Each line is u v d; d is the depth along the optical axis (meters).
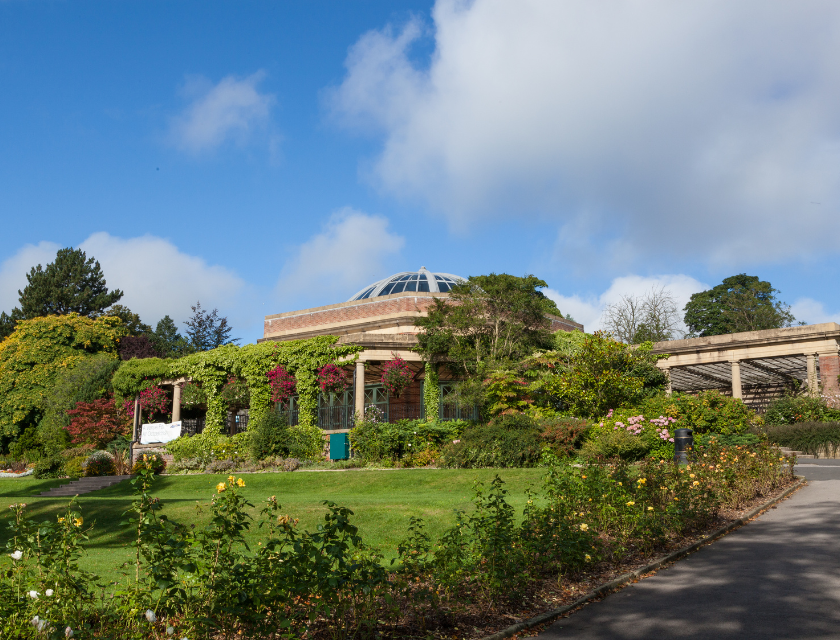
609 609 6.90
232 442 30.16
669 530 10.26
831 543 9.55
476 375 28.67
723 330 56.84
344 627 5.71
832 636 5.72
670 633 6.04
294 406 31.80
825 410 30.83
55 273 65.50
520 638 6.11
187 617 5.19
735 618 6.37
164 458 31.11
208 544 5.66
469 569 7.12
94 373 41.94
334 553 5.55
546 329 32.16
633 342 48.59
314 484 22.14
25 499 18.36
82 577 5.77
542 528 8.17
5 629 5.00
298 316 41.12
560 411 27.92
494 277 30.38
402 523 12.80
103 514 15.13
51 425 39.94
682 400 24.83
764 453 16.80
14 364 46.59
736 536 10.61
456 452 23.95
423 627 6.14
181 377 34.66
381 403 30.22
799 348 34.97
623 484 10.46
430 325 30.05
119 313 65.56
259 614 5.20
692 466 13.58
